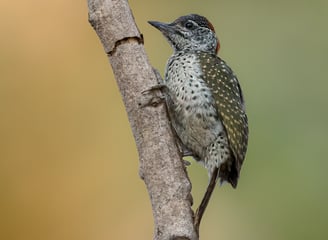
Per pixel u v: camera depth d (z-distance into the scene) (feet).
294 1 43.04
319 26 42.09
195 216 25.68
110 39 26.09
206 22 35.50
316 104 39.19
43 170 42.42
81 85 43.60
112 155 42.88
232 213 39.81
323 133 38.45
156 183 25.50
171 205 25.26
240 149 32.37
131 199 42.37
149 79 26.09
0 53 43.19
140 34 26.30
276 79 40.55
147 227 42.01
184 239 24.93
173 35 34.99
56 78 43.39
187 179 25.58
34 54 43.60
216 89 31.91
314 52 41.34
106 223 42.19
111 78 43.93
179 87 31.96
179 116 31.99
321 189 37.68
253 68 41.37
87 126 43.19
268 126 38.91
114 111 43.45
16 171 42.22
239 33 43.16
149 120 25.93
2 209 41.78
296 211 37.83
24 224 41.88
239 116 32.45
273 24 42.83
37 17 44.01
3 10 43.80
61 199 42.34
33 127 42.70
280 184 38.19
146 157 25.77
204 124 31.83
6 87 42.91
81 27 44.29
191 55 32.65
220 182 33.22
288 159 38.19
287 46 41.86
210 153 32.22
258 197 38.70
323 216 37.55
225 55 42.50
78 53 43.96
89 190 42.50
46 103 43.19
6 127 42.50
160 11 45.60
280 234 38.11
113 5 26.09
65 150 42.83
